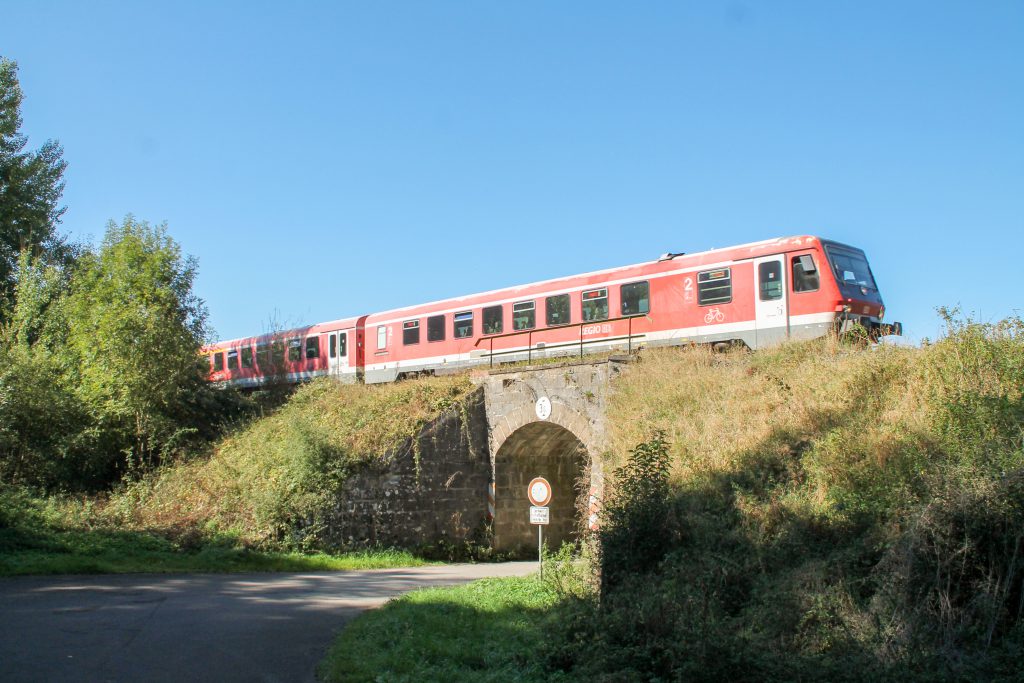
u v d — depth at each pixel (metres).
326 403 26.27
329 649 9.96
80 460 23.44
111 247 26.61
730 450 14.98
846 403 14.77
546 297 25.86
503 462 24.17
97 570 16.20
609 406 19.92
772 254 20.83
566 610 10.55
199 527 19.91
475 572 19.33
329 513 20.62
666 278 22.84
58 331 25.88
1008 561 8.73
